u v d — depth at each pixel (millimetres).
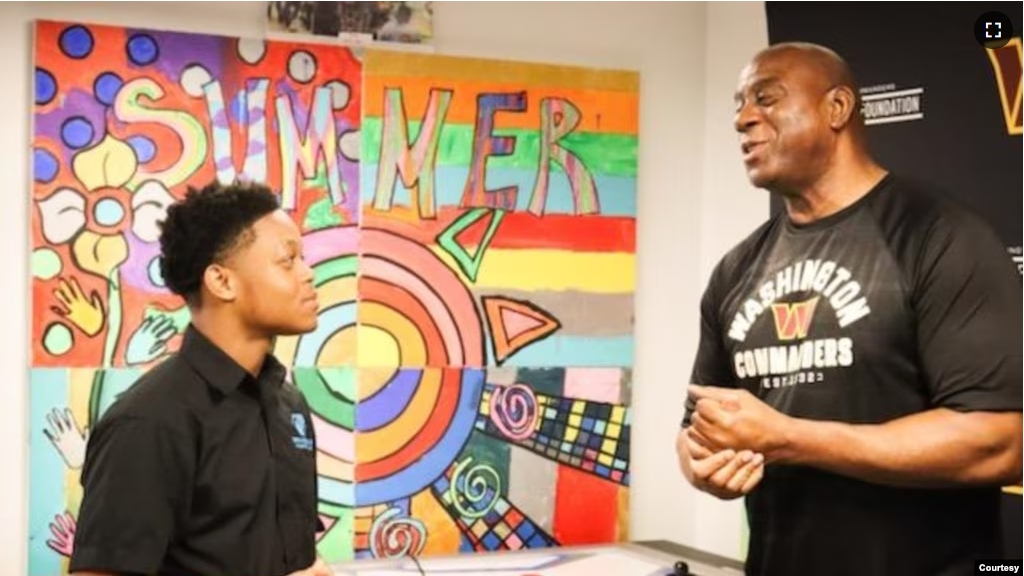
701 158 3365
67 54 2750
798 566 1885
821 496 1856
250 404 1732
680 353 3340
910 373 1790
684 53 3340
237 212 1728
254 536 1703
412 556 3029
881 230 1820
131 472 1596
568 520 3189
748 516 2002
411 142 3020
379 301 2996
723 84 3305
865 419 1803
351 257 2969
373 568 2850
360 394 2986
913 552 1802
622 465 3240
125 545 1577
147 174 2809
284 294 1729
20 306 2756
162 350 2826
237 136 2877
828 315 1828
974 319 1723
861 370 1799
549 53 3184
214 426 1674
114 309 2793
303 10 2928
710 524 3324
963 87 2535
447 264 3055
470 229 3074
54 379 2754
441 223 3047
